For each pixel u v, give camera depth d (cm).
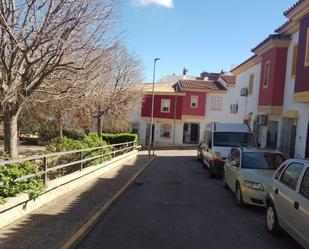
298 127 1825
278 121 2155
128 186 1477
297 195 707
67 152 1252
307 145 1706
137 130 5812
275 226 826
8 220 812
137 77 4341
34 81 1338
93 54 1435
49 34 1207
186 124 5641
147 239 796
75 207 1014
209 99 5597
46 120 3534
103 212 988
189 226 917
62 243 702
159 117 5722
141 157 3325
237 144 2047
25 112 2472
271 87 2125
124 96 3488
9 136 1405
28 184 908
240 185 1157
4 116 1399
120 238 796
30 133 4212
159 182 1709
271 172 1178
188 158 3438
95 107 3059
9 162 859
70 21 1230
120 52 5056
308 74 1603
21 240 712
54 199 1107
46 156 1033
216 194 1413
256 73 2645
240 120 3134
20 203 863
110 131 4444
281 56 2092
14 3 1208
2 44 1236
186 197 1327
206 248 751
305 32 1662
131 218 976
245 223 968
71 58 1362
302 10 1645
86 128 3662
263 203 1098
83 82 1476
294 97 1733
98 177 1673
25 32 1216
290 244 791
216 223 959
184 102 5600
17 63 1295
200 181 1798
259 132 2541
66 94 1508
